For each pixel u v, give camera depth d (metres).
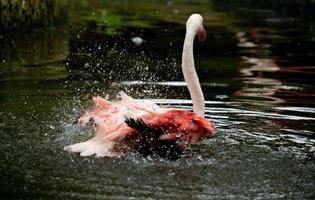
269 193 7.55
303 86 13.19
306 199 7.41
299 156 8.85
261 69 15.01
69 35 18.53
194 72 9.40
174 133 8.41
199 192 7.50
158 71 14.28
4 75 13.31
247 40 19.44
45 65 14.45
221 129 9.98
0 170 7.99
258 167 8.41
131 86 12.71
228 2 31.58
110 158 8.40
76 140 9.20
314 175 8.16
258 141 9.44
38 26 18.92
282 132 9.88
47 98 11.46
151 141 8.51
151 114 8.44
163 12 25.92
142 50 16.84
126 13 24.67
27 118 10.16
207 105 11.38
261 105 11.46
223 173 8.16
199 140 8.56
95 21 21.56
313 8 27.81
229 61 16.00
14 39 17.47
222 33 20.73
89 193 7.36
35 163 8.26
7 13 17.55
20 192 7.36
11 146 8.87
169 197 7.32
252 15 26.19
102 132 8.62
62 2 21.36
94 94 11.91
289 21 24.22
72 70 14.02
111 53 16.23
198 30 9.59
